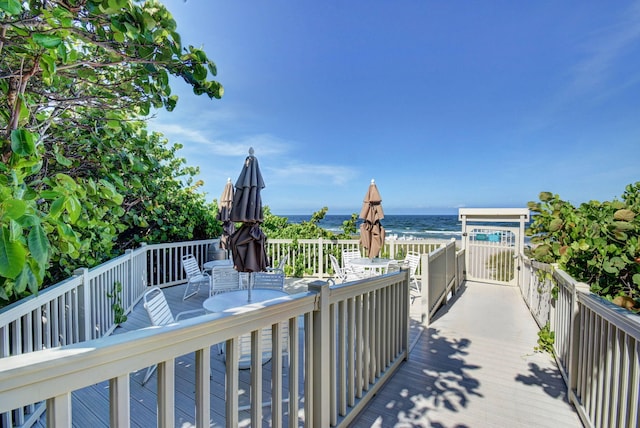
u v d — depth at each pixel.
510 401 2.49
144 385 2.67
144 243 5.89
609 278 2.71
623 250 2.54
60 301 2.61
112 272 4.00
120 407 0.97
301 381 2.83
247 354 2.57
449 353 3.41
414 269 6.43
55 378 0.83
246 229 3.04
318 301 1.87
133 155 3.33
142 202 5.80
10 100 2.00
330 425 2.03
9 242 1.04
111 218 3.87
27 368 0.77
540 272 3.87
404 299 3.24
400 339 3.19
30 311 2.07
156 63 2.06
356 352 2.37
